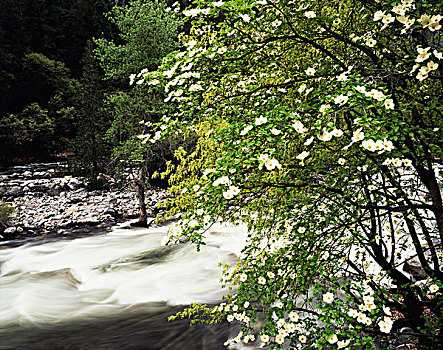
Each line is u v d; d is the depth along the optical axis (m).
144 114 10.44
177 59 2.25
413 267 3.94
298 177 2.27
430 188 2.26
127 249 9.00
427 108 2.07
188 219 1.95
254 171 2.10
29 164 24.97
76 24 39.06
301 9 2.09
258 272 2.28
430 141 2.22
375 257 2.82
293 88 2.40
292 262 2.20
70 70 38.16
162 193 14.96
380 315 2.14
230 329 4.75
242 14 1.94
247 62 2.40
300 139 2.05
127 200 14.10
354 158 2.23
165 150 10.34
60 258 8.54
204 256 7.85
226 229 9.33
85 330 5.25
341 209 2.31
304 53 2.73
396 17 1.74
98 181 15.50
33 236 10.44
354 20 2.60
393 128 1.60
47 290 6.72
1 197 14.52
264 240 2.71
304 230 2.26
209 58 2.20
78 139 15.98
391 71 1.96
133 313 5.78
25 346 4.83
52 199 14.48
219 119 2.57
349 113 2.34
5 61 30.78
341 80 1.84
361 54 2.43
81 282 7.18
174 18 10.73
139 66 10.40
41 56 32.06
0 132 25.97
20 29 36.09
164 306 5.95
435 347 2.21
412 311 2.56
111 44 10.73
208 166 2.80
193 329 4.96
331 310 1.86
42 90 31.58
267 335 2.02
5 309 5.96
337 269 2.36
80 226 11.34
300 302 3.36
